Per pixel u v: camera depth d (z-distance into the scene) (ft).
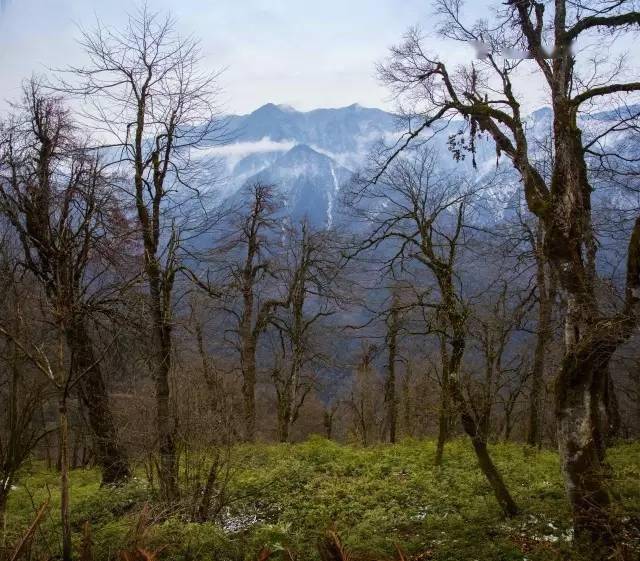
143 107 36.78
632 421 80.64
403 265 38.17
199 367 36.91
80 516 34.78
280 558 26.55
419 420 76.54
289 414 81.15
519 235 48.62
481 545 26.27
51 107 42.32
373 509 36.19
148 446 34.30
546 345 53.36
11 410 24.38
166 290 36.40
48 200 35.17
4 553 21.98
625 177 29.63
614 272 29.09
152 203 37.35
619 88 24.29
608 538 22.24
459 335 33.53
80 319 32.42
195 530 27.86
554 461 47.39
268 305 76.23
